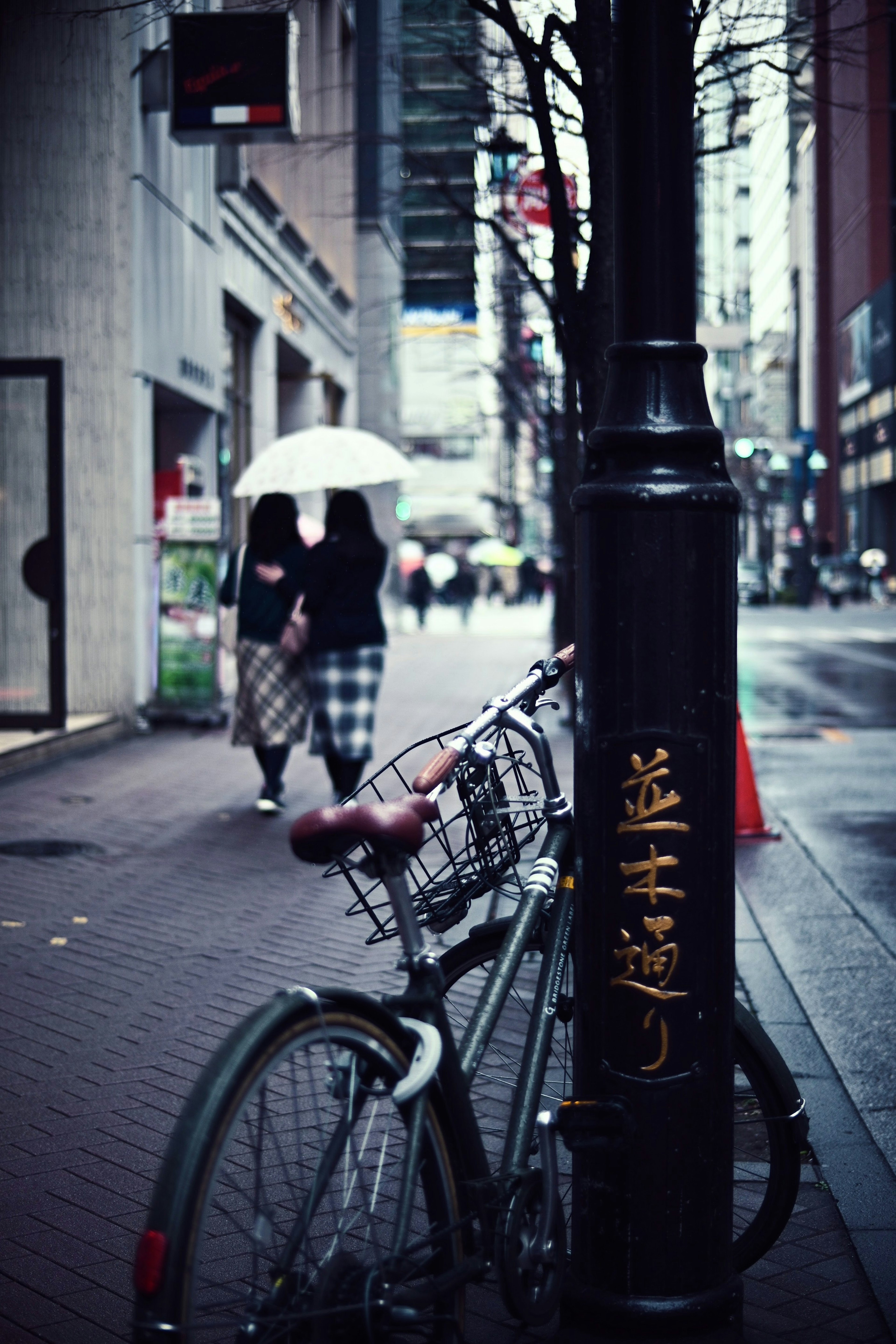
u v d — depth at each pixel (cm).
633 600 277
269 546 935
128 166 1378
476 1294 323
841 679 2138
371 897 721
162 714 1412
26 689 1268
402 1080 245
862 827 922
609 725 280
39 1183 386
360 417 3241
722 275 1357
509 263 1155
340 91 2389
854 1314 313
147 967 599
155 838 877
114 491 1394
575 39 576
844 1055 486
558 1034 345
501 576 6525
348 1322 230
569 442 830
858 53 700
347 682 918
